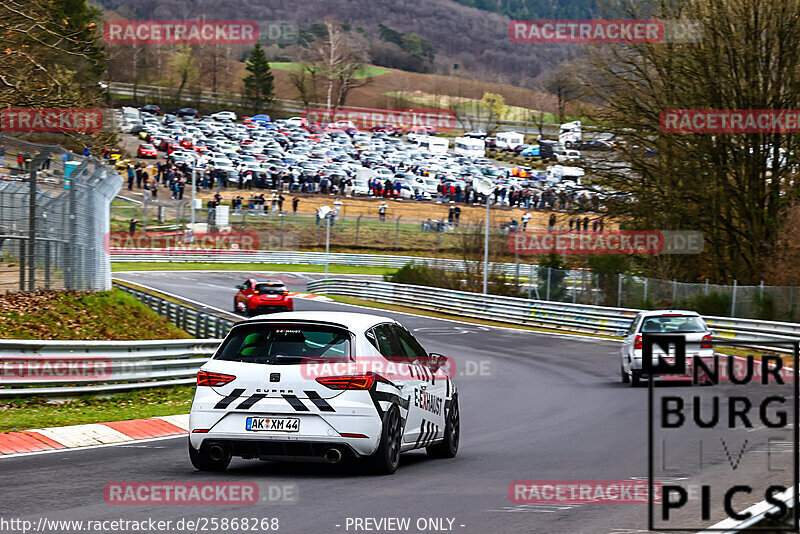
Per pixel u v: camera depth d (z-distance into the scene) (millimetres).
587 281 151625
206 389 35812
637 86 156750
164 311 125500
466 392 78812
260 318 36875
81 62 130125
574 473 38062
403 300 189125
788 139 149125
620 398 72250
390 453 36531
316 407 34781
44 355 58406
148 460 39906
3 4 84312
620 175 161750
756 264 149125
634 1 156250
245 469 37875
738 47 145500
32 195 86188
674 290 136000
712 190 151875
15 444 42875
